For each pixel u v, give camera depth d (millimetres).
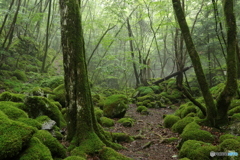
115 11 12977
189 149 4184
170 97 13438
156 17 17750
